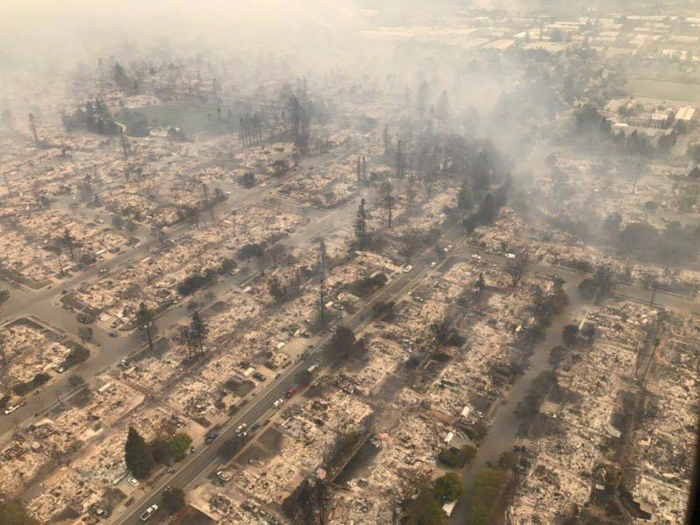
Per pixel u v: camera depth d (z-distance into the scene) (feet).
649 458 613.52
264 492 581.94
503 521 546.26
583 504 563.48
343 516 556.92
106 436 652.07
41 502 573.33
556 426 654.94
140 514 558.56
